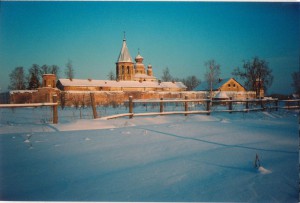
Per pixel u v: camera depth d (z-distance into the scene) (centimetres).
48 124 809
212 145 519
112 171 347
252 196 268
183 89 6519
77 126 778
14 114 1531
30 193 279
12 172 344
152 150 472
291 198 263
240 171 345
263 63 3700
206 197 266
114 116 962
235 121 1001
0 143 535
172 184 299
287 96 2036
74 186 296
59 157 421
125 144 529
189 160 401
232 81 5894
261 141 563
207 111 1215
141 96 4572
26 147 497
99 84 5516
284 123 926
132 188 289
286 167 361
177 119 1050
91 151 465
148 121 962
